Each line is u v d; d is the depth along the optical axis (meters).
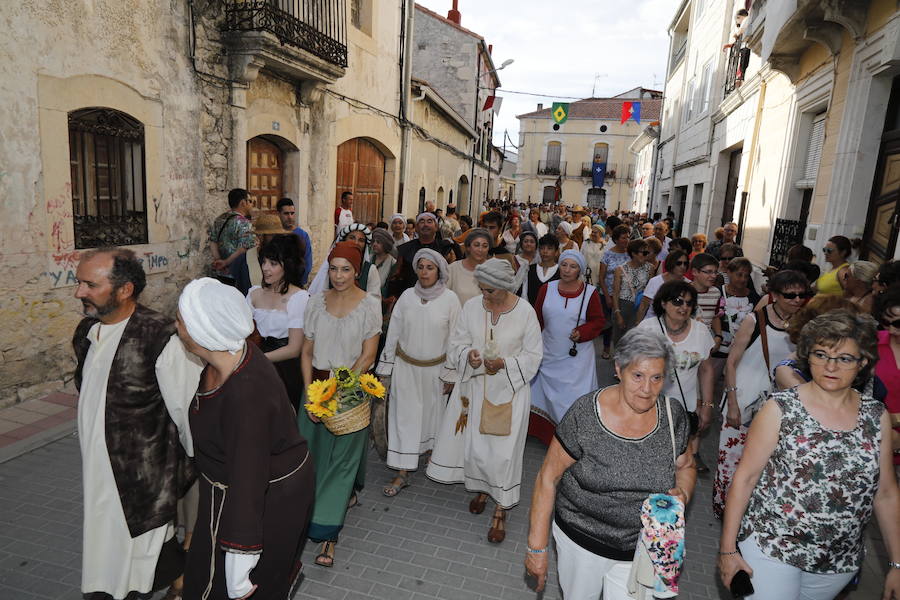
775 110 10.62
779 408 2.38
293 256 3.95
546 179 52.78
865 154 6.62
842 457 2.28
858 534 2.36
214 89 7.65
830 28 7.45
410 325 4.27
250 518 2.10
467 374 4.03
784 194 9.62
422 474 4.81
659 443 2.29
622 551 2.38
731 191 14.91
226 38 7.61
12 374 5.33
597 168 49.50
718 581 3.57
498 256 6.20
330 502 3.44
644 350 2.16
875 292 3.94
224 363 2.15
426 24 26.09
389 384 4.43
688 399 4.11
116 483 2.63
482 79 29.11
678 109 21.95
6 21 4.96
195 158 7.45
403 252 6.20
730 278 5.28
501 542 3.86
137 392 2.61
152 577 2.79
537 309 5.17
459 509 4.27
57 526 3.64
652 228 10.91
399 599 3.23
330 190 10.91
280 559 2.41
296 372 4.23
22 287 5.32
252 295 4.09
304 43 8.50
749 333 3.92
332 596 3.22
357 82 11.70
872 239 6.60
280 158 9.69
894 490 2.35
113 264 2.55
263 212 8.77
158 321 2.67
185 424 2.66
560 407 5.14
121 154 6.44
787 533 2.36
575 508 2.46
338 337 3.79
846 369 2.20
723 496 4.07
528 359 3.90
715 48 15.94
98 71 5.89
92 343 2.66
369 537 3.82
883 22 6.12
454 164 22.66
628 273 7.54
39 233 5.43
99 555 2.71
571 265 4.93
